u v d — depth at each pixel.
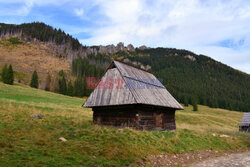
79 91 103.75
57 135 10.92
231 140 17.31
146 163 8.74
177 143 12.80
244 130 40.56
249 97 174.88
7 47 190.38
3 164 6.23
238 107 139.00
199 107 124.31
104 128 13.30
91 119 22.48
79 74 147.75
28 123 13.88
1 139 8.98
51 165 6.74
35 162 6.76
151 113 17.50
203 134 17.42
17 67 135.38
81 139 10.45
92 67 159.50
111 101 16.50
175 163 9.62
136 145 10.38
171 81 187.12
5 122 13.09
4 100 25.98
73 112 27.72
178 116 59.56
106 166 7.56
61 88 99.31
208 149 13.79
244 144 17.34
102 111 17.92
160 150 10.92
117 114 16.61
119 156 8.77
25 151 7.79
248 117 41.38
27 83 109.06
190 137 15.30
